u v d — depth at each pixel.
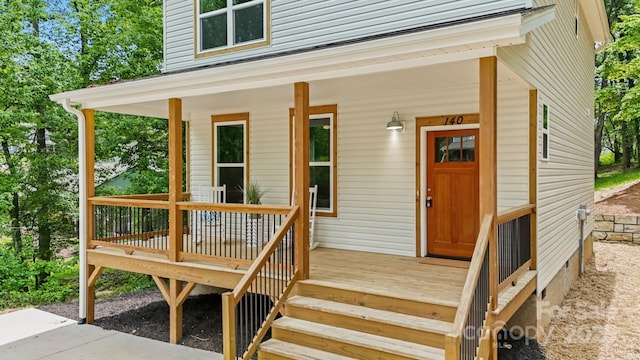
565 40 7.88
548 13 4.16
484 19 3.64
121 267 6.48
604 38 11.98
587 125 11.23
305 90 5.00
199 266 5.68
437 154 6.42
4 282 11.04
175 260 5.91
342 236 7.12
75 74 12.78
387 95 6.67
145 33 13.80
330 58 4.52
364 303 4.50
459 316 3.14
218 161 8.55
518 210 4.84
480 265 3.61
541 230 5.88
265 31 7.32
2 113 10.99
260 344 4.38
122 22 13.71
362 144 6.91
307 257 5.03
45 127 12.39
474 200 6.15
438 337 3.81
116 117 13.41
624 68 15.49
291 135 7.56
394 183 6.66
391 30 6.15
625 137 20.72
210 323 6.73
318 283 4.82
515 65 4.57
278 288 4.77
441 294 4.34
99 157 13.39
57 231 13.20
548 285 6.45
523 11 3.83
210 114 8.59
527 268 5.46
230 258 5.45
